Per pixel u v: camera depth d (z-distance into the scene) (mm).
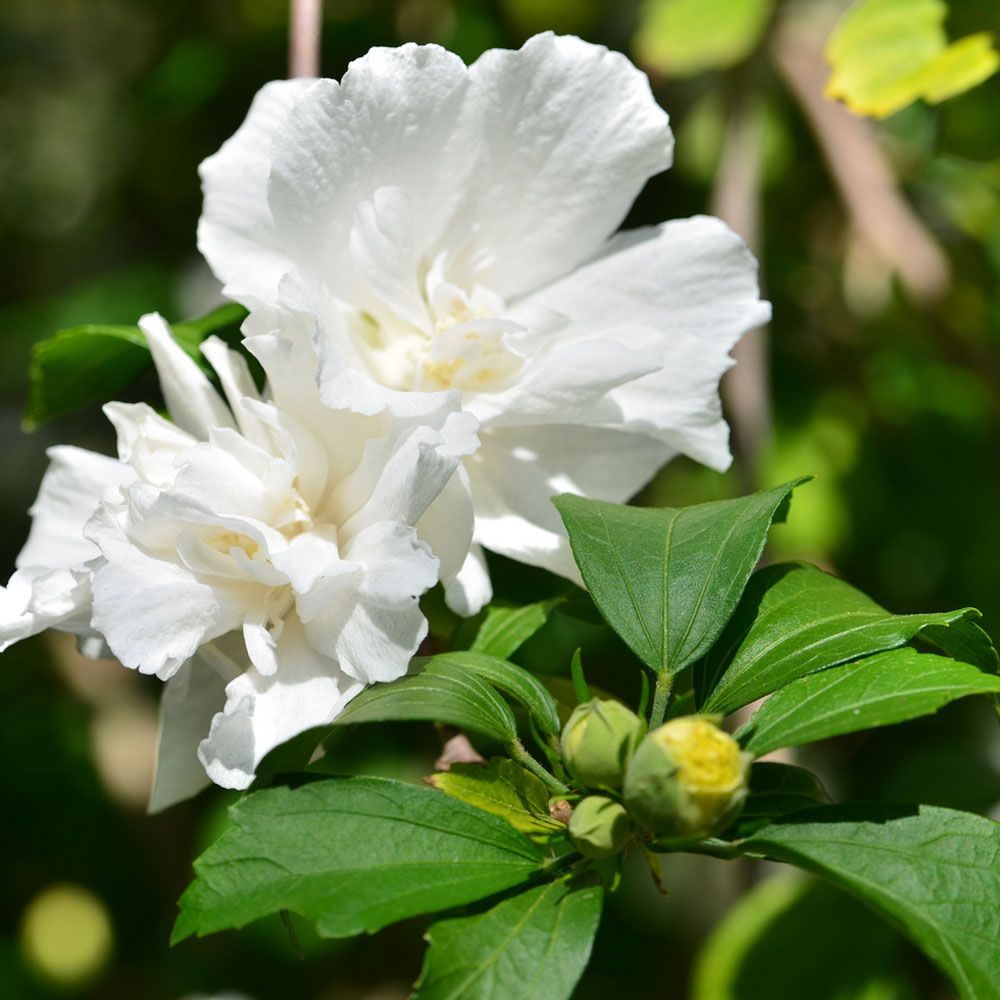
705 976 617
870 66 622
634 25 829
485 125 519
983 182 802
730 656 497
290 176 504
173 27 944
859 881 465
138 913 946
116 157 1076
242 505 493
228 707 486
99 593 483
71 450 519
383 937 888
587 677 656
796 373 813
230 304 562
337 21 806
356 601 486
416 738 683
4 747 901
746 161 706
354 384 490
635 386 526
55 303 934
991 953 458
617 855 474
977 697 740
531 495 527
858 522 781
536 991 457
